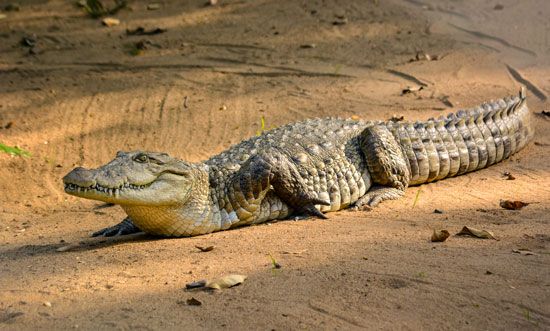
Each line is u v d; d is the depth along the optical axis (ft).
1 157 60.95
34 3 100.12
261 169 42.88
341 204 46.44
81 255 38.19
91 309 29.78
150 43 84.69
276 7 93.97
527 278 29.96
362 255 34.04
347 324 27.20
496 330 26.30
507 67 73.61
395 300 28.81
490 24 86.43
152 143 62.08
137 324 28.04
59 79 76.69
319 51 79.71
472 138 52.19
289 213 45.11
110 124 66.44
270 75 74.18
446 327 26.66
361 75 72.90
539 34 82.53
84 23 92.73
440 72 72.64
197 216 41.16
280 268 33.06
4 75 78.28
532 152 55.52
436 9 91.91
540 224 37.45
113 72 77.77
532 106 64.34
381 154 47.65
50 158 60.95
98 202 52.85
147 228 41.34
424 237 36.40
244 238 39.45
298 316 27.94
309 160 45.70
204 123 65.05
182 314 28.68
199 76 75.15
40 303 30.83
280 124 63.26
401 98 66.85
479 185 48.75
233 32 86.84
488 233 35.53
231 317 28.17
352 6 92.84
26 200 53.88
